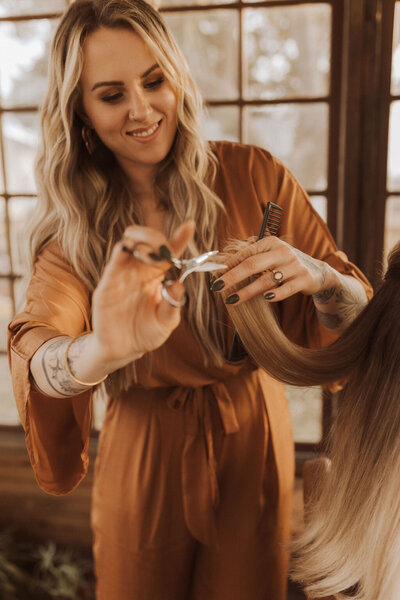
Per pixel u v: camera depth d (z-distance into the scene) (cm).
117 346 56
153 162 92
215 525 110
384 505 63
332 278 84
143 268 53
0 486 200
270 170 103
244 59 174
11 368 80
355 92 154
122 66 82
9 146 192
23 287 107
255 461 109
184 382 104
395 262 67
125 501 111
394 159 159
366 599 65
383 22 150
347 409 70
